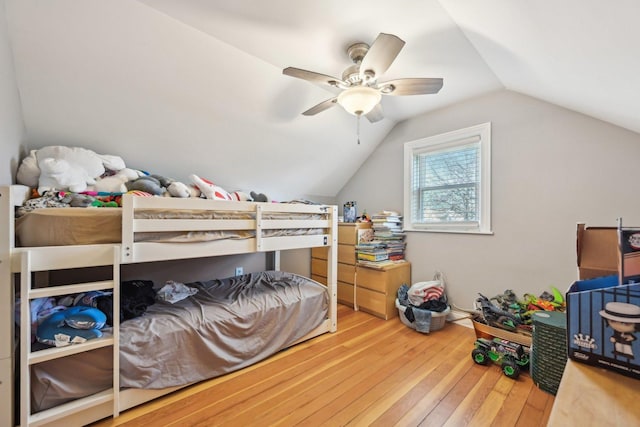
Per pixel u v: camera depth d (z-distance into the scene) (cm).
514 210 241
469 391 169
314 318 242
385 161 349
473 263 268
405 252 325
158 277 267
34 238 134
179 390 168
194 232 179
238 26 166
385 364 199
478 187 267
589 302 70
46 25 146
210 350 176
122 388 148
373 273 300
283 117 261
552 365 165
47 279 202
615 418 51
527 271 235
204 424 142
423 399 161
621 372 64
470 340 239
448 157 291
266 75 216
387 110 294
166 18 159
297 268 382
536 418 146
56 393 131
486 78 225
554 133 221
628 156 191
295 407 154
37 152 175
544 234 226
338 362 202
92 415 138
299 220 233
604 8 89
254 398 162
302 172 347
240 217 199
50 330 132
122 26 157
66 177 170
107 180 197
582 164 208
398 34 169
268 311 208
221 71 202
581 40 115
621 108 163
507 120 245
